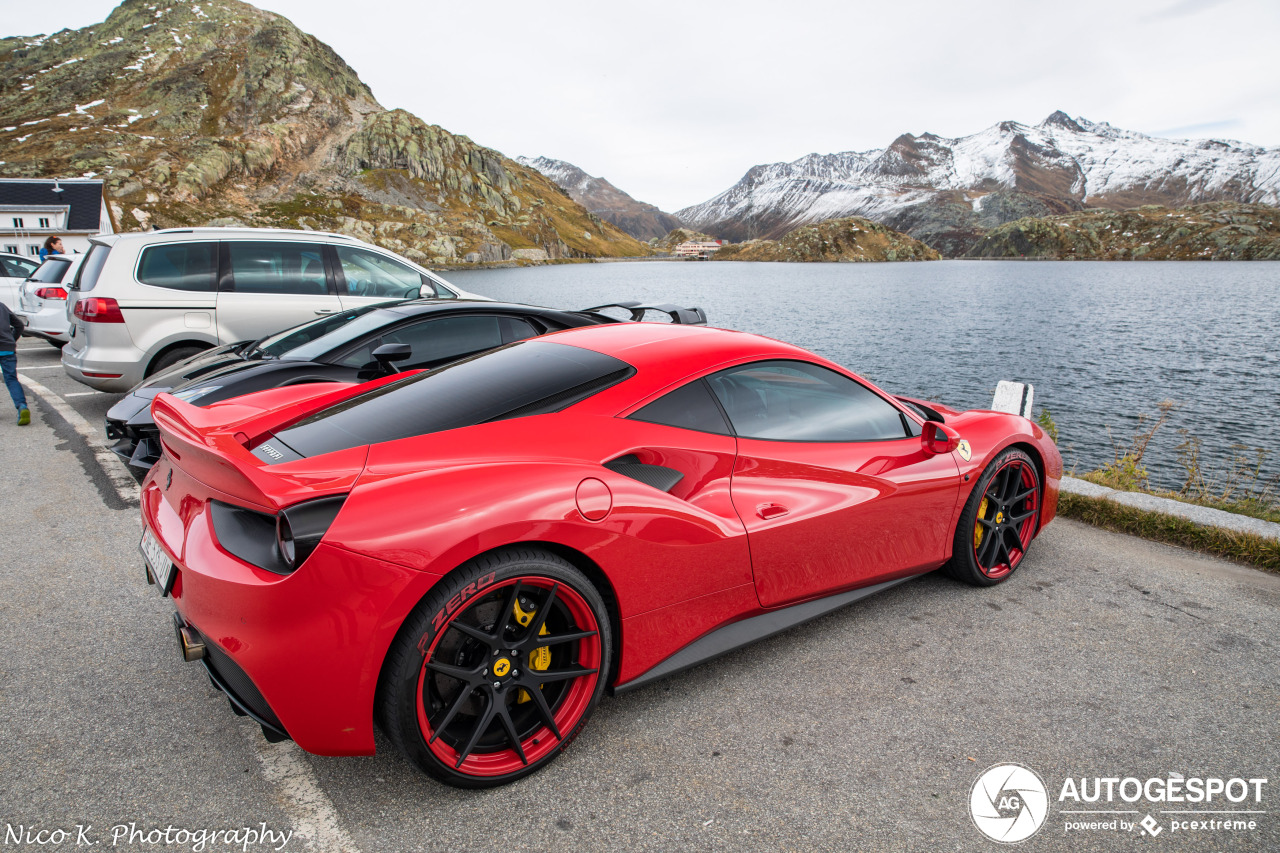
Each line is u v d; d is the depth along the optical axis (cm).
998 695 232
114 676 238
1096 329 5147
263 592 156
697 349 246
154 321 594
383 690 167
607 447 204
